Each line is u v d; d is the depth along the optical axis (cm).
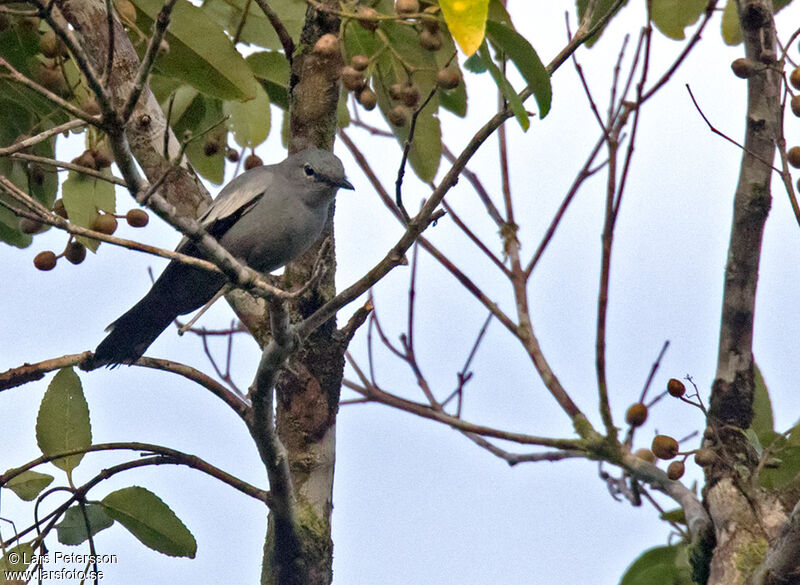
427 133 1168
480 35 628
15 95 1085
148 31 1090
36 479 991
